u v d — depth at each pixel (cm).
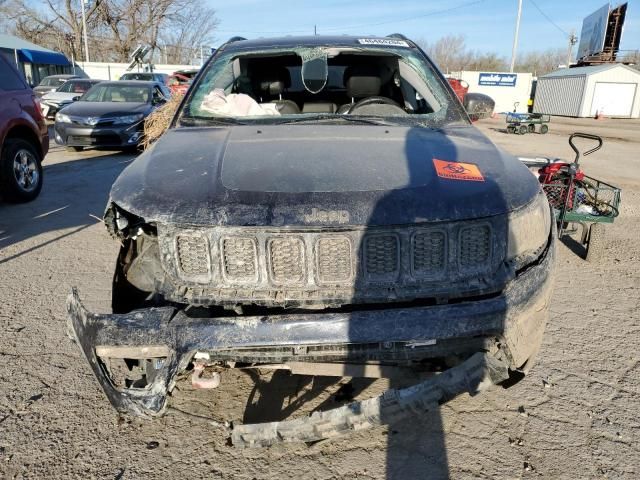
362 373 218
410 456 239
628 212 684
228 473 229
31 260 472
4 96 643
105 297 392
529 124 1966
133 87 1174
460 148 255
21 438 246
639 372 304
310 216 196
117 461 234
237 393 280
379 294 198
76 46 4738
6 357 312
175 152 248
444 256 202
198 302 198
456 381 198
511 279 209
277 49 355
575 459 236
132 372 247
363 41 365
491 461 235
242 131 281
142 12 4681
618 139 1836
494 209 208
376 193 204
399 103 380
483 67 6272
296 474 228
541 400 278
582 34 4878
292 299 197
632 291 418
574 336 343
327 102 395
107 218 222
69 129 1041
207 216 198
